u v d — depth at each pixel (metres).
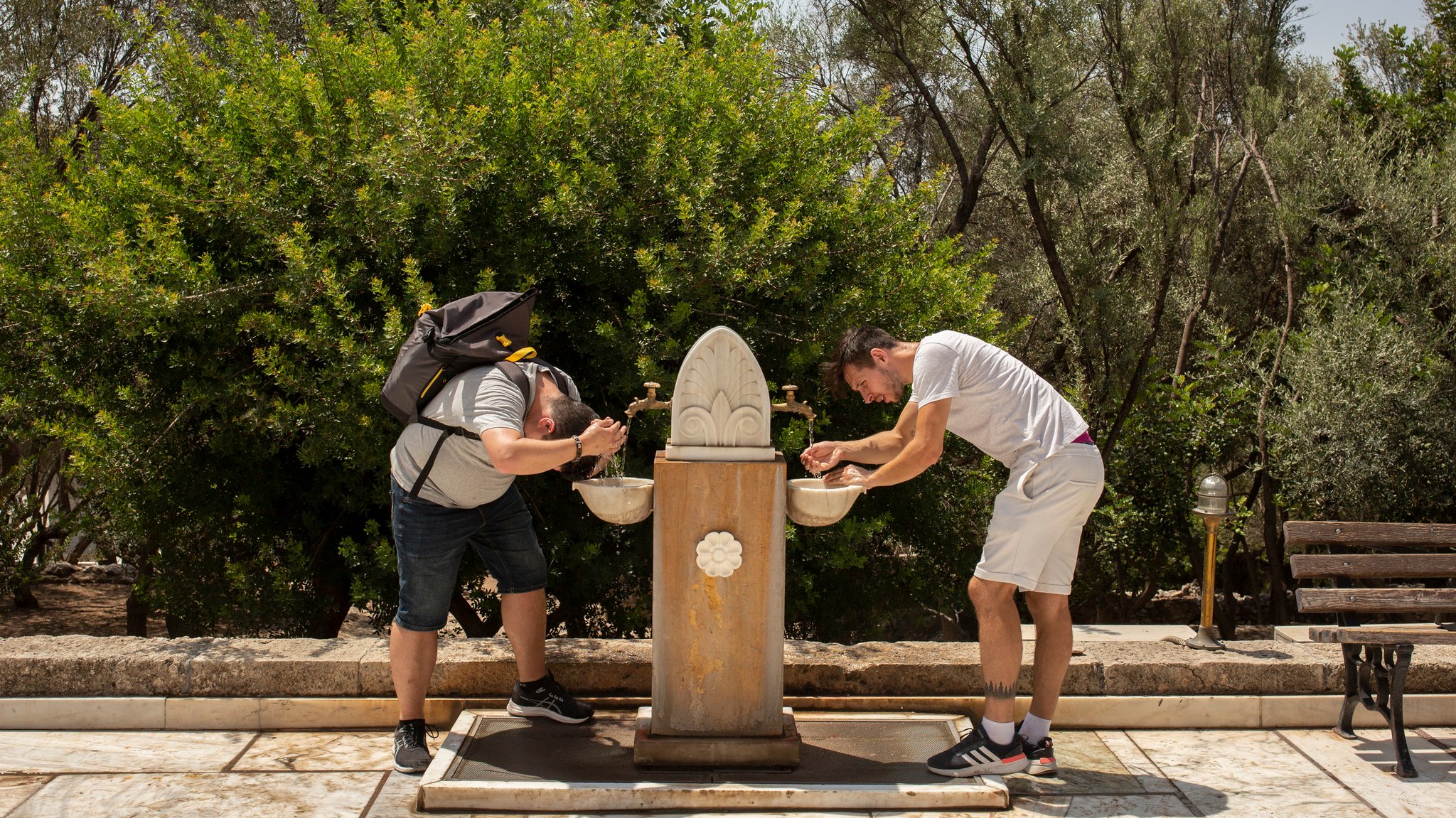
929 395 3.07
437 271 5.07
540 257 5.03
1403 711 3.48
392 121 4.54
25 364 5.31
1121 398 8.93
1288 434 7.68
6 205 5.02
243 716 3.62
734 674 3.16
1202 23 9.33
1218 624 9.41
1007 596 3.10
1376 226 7.68
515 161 5.05
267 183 4.76
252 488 5.38
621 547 5.32
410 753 3.22
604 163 5.15
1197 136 8.70
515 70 5.13
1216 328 8.94
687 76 5.58
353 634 8.98
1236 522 8.77
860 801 2.98
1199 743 3.56
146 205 4.73
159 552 5.80
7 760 3.33
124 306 4.43
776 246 4.86
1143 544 9.24
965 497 6.20
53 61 9.25
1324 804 3.06
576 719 3.52
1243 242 9.78
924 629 8.41
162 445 5.04
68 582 11.40
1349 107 9.27
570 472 3.30
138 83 5.33
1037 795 3.12
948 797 2.99
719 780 3.08
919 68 9.96
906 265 5.91
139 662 3.62
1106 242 10.02
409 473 3.11
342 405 4.49
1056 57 8.71
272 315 4.59
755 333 5.20
